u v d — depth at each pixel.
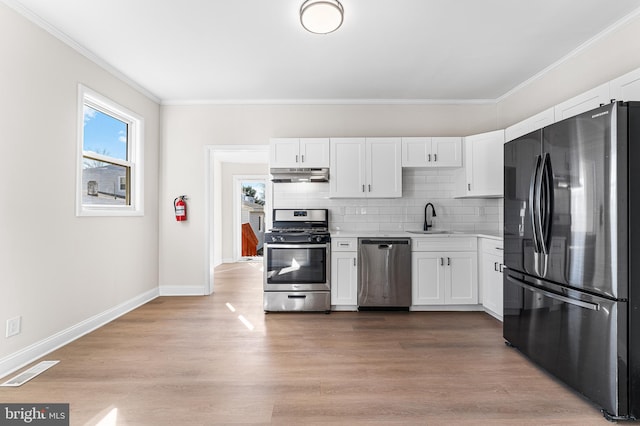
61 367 2.23
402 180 4.09
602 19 2.45
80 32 2.61
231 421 1.65
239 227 7.46
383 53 2.98
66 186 2.66
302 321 3.21
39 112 2.40
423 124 4.16
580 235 1.81
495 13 2.37
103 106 3.21
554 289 2.02
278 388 1.97
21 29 2.26
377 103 4.15
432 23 2.50
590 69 2.77
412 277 3.52
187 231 4.21
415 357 2.39
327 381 2.05
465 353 2.46
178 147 4.20
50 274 2.50
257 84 3.69
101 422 1.64
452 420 1.66
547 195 2.04
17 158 2.23
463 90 3.87
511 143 2.51
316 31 2.35
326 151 3.83
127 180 3.68
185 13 2.37
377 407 1.77
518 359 2.36
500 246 3.08
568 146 1.89
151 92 3.93
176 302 3.89
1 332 2.12
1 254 2.12
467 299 3.49
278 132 4.17
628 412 1.62
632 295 1.61
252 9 2.32
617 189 1.62
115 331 2.92
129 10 2.33
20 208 2.25
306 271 3.51
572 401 1.83
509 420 1.66
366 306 3.51
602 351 1.68
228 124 4.19
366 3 2.24
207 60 3.11
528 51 2.94
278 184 4.14
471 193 3.74
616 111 1.62
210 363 2.29
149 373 2.15
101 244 3.10
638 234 1.62
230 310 3.57
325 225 4.04
